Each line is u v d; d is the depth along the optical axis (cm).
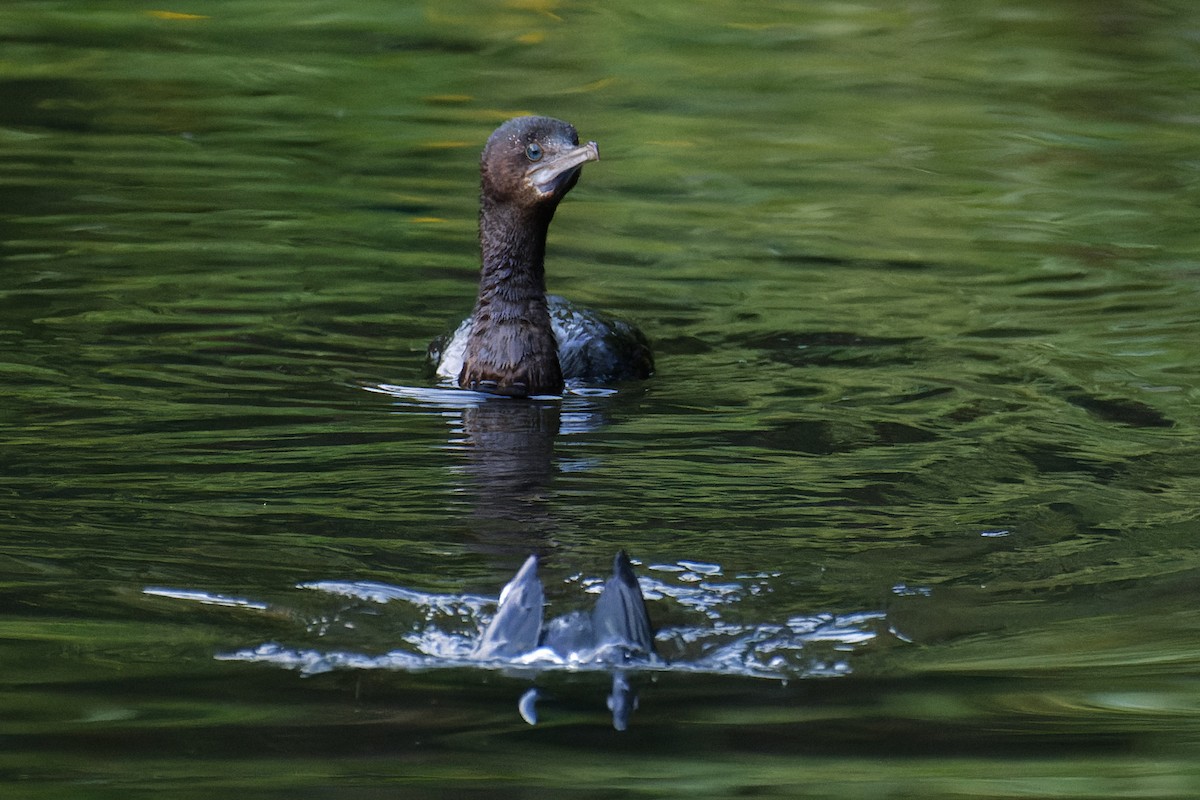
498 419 1178
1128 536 953
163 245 1565
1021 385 1262
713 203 1778
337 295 1463
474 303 1466
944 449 1114
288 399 1200
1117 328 1412
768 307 1471
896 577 891
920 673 784
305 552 904
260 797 662
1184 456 1099
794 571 894
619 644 771
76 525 932
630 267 1573
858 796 674
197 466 1045
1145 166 1936
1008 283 1541
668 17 2597
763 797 668
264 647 789
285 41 2383
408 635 808
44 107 2033
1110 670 789
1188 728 735
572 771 688
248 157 1878
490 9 2594
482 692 752
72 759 686
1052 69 2355
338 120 2045
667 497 1012
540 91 2194
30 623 806
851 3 2705
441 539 930
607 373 1291
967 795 675
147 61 2262
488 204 1269
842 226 1709
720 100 2183
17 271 1464
